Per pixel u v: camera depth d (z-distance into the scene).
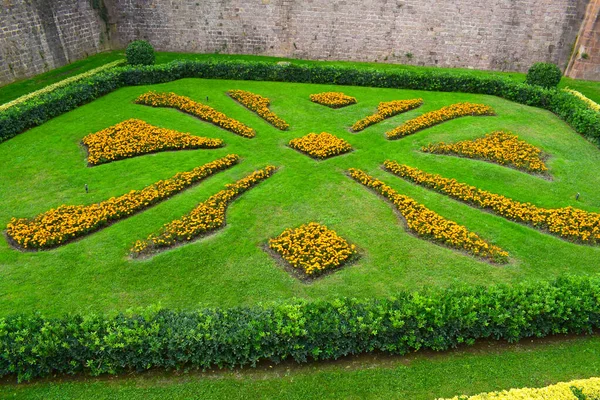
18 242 9.24
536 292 7.40
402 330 6.76
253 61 20.86
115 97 16.39
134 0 22.19
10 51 17.36
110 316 6.98
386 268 8.74
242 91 17.03
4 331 6.50
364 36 21.69
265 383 6.43
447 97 17.44
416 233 9.77
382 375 6.55
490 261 9.02
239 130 13.92
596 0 19.39
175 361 6.53
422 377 6.53
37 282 8.27
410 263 8.89
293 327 6.61
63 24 19.88
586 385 6.01
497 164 12.58
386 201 10.88
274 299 7.94
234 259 8.91
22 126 13.77
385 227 9.92
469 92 18.11
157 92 16.61
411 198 10.88
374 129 14.45
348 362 6.78
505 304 7.16
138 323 6.73
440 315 6.81
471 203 10.88
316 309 6.93
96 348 6.43
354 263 8.88
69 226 9.56
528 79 17.70
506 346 7.12
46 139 13.35
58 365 6.49
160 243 9.18
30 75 18.30
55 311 7.64
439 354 6.94
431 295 7.27
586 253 9.34
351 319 6.72
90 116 14.81
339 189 11.21
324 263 8.65
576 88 19.50
